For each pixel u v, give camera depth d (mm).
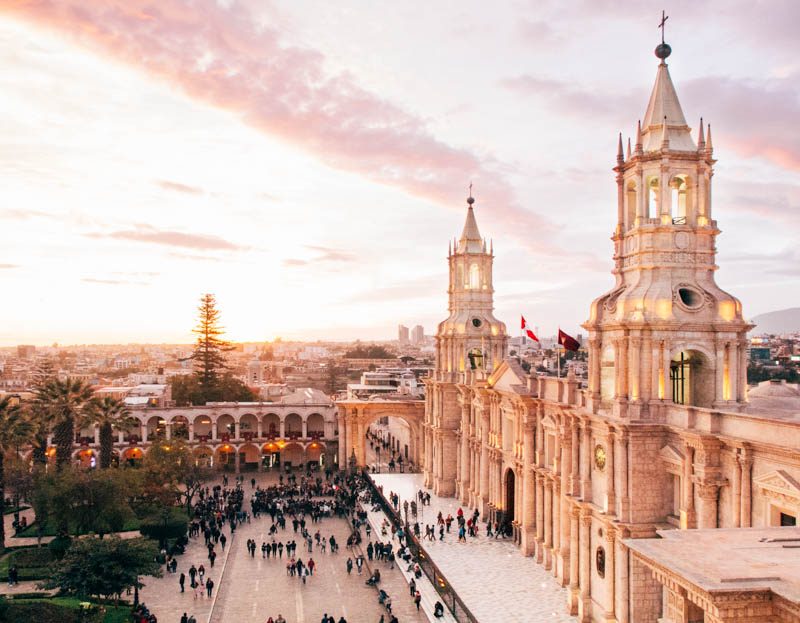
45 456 87688
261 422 126562
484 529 79625
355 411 118438
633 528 45906
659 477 46531
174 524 75000
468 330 97188
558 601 56219
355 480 108125
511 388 74000
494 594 57938
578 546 54094
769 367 122375
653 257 48344
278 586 62875
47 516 68438
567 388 57562
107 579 50594
